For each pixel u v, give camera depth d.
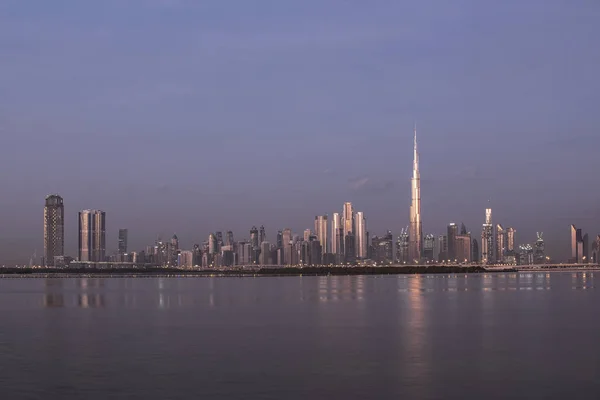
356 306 138.88
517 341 78.06
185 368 60.06
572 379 54.44
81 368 60.47
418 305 141.38
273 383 53.31
